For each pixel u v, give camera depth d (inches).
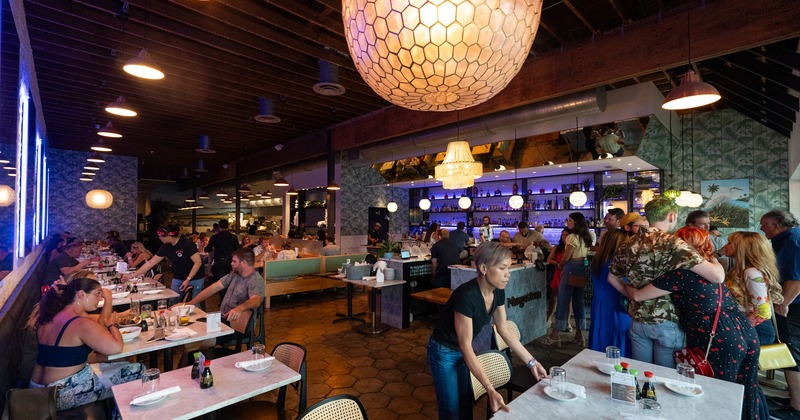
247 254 160.4
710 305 95.7
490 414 97.1
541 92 222.5
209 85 278.1
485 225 431.5
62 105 315.9
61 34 194.5
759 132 339.3
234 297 161.0
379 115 339.6
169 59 232.8
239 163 611.5
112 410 110.2
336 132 391.9
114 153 544.1
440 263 247.6
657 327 102.7
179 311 143.4
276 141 469.7
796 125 265.6
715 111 359.9
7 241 122.6
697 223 160.9
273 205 866.8
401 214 584.1
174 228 250.4
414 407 139.1
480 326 89.7
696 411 71.4
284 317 267.9
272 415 94.9
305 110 339.6
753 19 153.5
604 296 138.7
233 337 154.7
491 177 448.5
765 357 122.8
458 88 59.5
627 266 108.5
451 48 52.6
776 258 127.2
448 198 540.1
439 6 50.8
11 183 126.6
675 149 374.9
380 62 57.4
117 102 223.3
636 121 274.2
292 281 311.3
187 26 199.8
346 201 500.7
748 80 240.7
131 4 174.9
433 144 337.4
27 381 115.0
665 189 372.5
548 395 77.6
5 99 113.0
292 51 230.8
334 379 163.5
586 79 203.8
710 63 245.1
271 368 97.0
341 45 217.5
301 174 604.7
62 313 104.7
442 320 93.0
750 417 101.5
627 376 74.9
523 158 357.4
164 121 371.9
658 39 179.2
